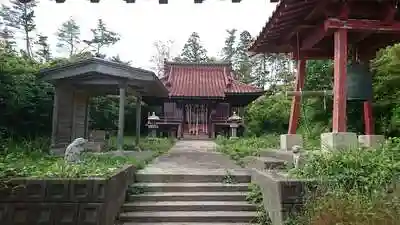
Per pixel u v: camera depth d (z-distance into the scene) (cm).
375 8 775
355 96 848
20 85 1380
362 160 601
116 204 642
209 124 2906
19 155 916
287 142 1030
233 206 698
